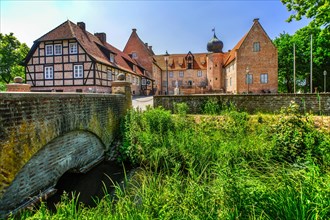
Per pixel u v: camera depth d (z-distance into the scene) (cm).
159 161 794
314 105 1159
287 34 3612
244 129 929
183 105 1195
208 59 4022
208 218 311
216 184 391
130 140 940
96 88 2344
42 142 519
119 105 1092
